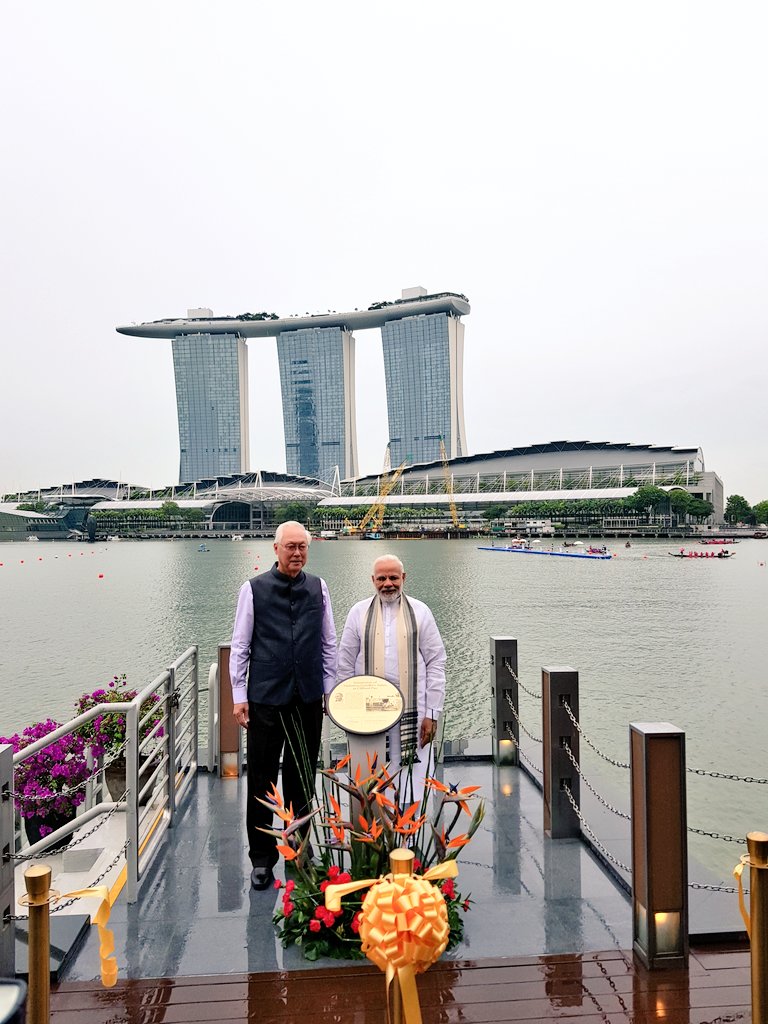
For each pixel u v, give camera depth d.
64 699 21.17
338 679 4.79
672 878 3.40
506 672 6.71
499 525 170.38
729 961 3.48
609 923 3.87
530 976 3.35
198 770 6.55
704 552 97.50
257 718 4.39
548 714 5.08
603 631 30.59
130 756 4.17
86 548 155.12
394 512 181.38
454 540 152.75
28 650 29.12
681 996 3.19
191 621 37.22
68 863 5.09
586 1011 3.08
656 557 90.06
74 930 3.68
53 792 5.70
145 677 24.02
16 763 3.52
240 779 6.32
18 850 5.69
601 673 21.89
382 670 4.67
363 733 3.94
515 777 6.41
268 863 4.36
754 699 18.56
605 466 187.00
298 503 197.12
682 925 3.41
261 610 4.43
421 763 4.73
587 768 13.13
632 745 3.55
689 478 164.00
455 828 5.22
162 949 3.63
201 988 3.28
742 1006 3.12
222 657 6.43
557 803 5.05
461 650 26.36
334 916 3.45
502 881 4.38
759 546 119.31
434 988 3.25
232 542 173.00
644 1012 3.07
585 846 4.92
